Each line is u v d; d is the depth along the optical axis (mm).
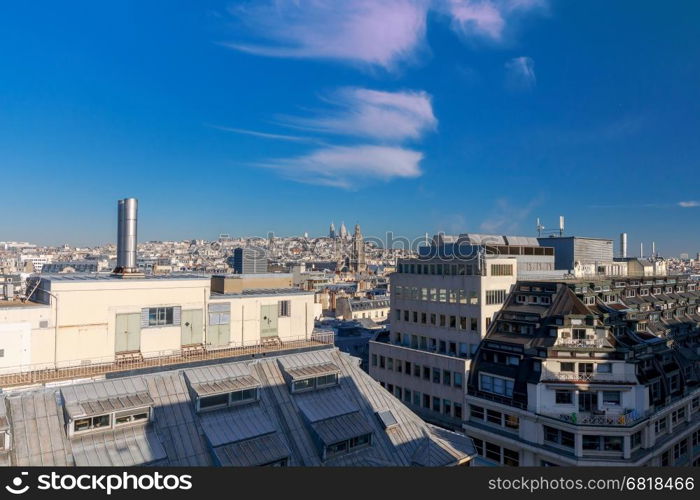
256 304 42938
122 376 33125
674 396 65625
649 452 57031
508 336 67312
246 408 34406
